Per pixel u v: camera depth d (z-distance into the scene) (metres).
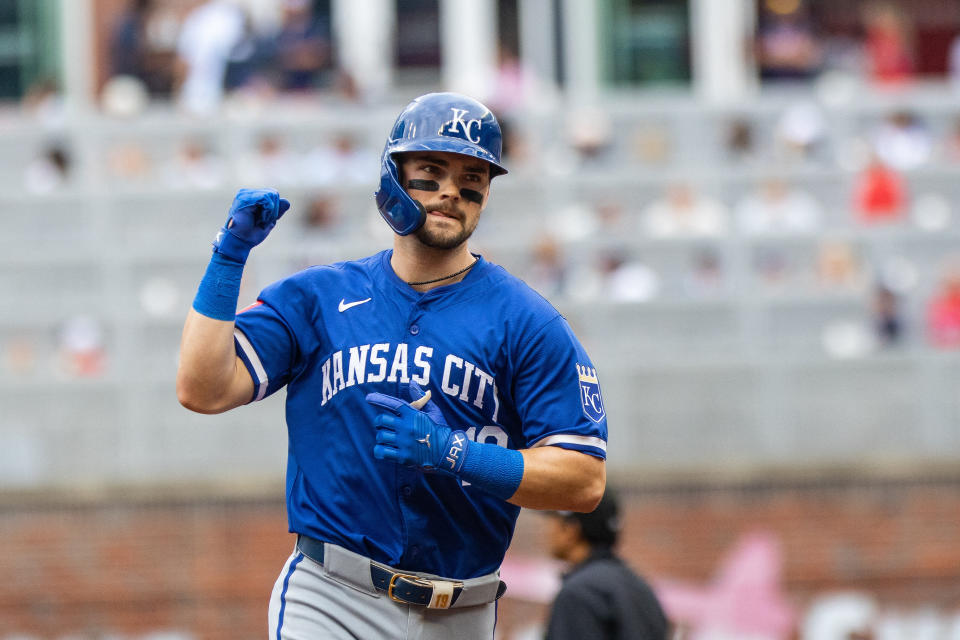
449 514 13.54
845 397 44.47
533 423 13.43
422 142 13.20
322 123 52.00
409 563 13.51
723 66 63.56
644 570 41.62
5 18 61.69
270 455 43.38
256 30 57.12
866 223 51.12
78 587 40.75
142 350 46.56
